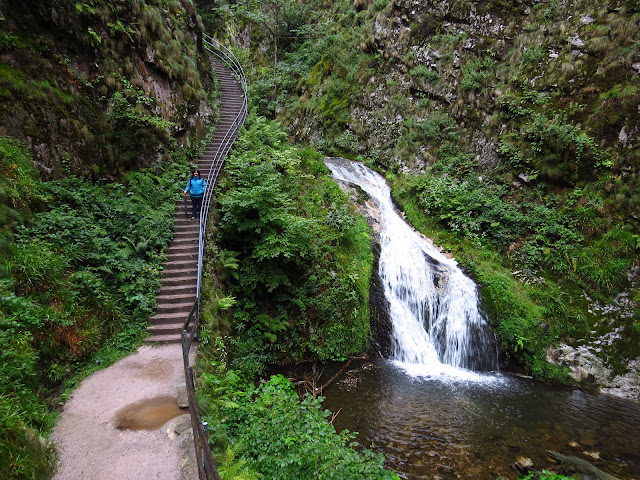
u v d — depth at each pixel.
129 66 11.83
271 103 22.94
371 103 19.19
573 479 5.90
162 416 5.10
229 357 8.40
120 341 7.02
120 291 7.77
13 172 7.26
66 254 7.11
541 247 12.30
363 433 7.29
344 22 23.12
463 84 16.41
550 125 13.48
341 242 12.09
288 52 26.30
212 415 5.43
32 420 4.55
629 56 12.88
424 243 13.73
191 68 15.52
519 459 6.66
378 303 11.38
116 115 10.83
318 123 20.47
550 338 10.62
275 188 10.59
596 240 11.82
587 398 9.24
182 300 8.23
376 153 18.09
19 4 9.21
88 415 5.09
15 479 3.44
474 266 12.30
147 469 4.14
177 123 13.63
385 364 10.33
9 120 7.98
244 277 9.96
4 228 6.25
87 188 9.00
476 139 15.73
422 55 18.20
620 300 10.76
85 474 4.03
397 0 19.52
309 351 10.09
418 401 8.55
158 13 14.05
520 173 14.04
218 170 12.47
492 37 16.64
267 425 5.24
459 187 14.62
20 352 4.99
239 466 4.06
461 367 10.72
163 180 11.31
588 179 12.69
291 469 4.62
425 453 6.82
